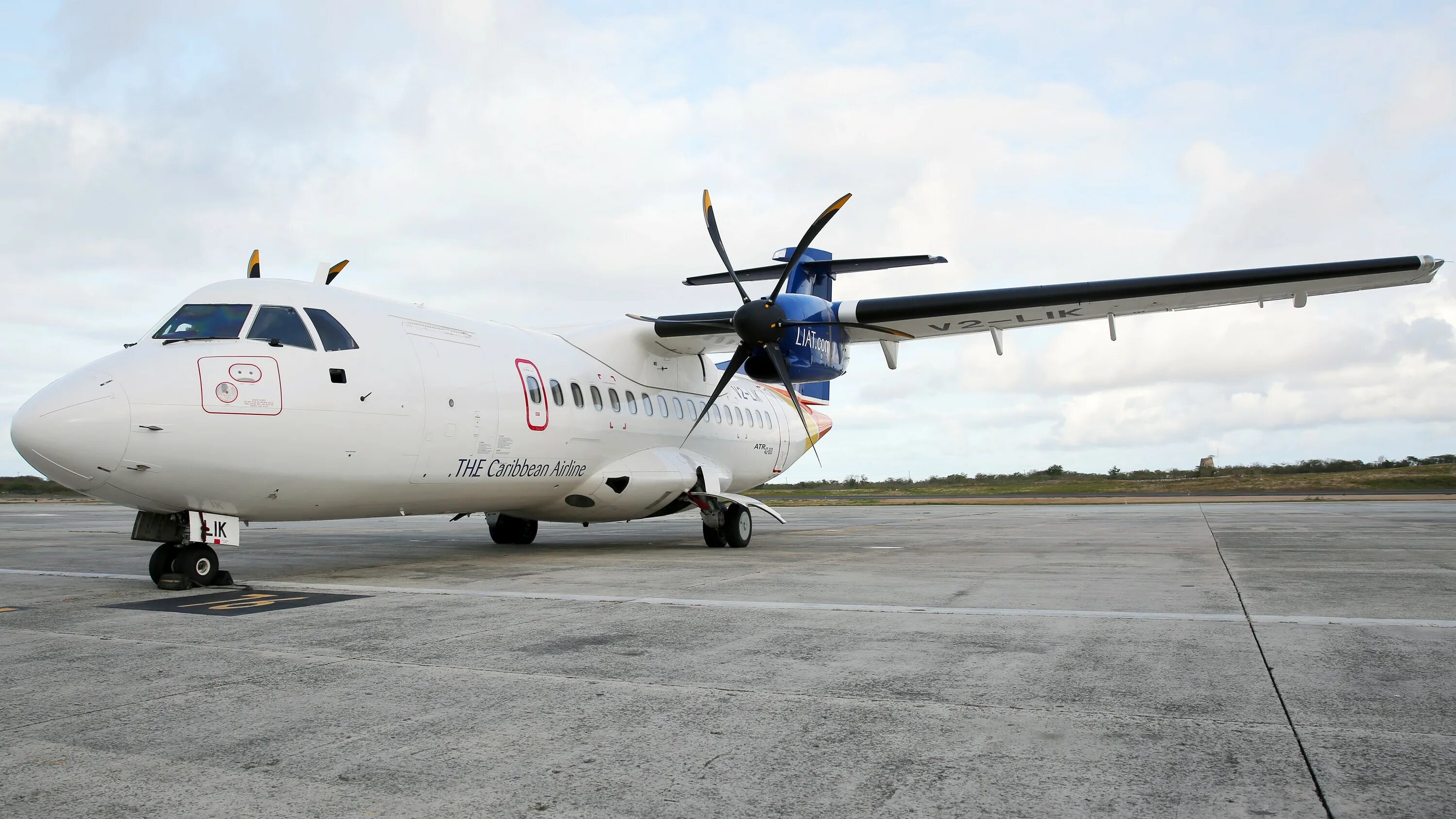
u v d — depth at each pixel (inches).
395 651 200.1
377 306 377.4
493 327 438.3
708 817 107.9
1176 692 161.9
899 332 539.8
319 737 138.3
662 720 146.9
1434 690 161.8
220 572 324.2
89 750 132.4
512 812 109.5
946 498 1684.3
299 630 226.1
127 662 189.6
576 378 462.6
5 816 107.8
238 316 326.3
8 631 227.0
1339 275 438.3
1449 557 405.4
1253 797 112.4
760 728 142.3
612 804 112.1
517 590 306.0
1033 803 111.4
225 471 305.7
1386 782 117.0
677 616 247.1
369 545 554.3
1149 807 109.8
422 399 367.2
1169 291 459.2
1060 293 474.3
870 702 156.9
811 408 730.8
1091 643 206.1
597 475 477.7
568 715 149.8
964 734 138.6
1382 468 1980.8
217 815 108.3
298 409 322.0
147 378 292.5
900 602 273.6
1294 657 189.3
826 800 113.3
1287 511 947.3
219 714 150.6
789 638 214.7
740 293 490.0
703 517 521.7
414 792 116.1
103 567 414.3
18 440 284.8
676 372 549.6
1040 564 390.9
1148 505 1235.2
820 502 1565.0
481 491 417.4
